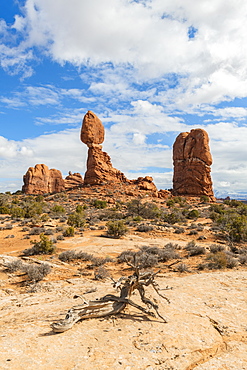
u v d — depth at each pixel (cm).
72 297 961
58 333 573
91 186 9369
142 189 9400
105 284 1205
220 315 704
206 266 1744
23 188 10738
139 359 470
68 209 6306
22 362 445
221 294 888
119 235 3147
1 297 1074
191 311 727
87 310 650
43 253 2162
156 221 4575
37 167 10681
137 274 704
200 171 9444
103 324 626
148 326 618
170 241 2814
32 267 1491
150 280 715
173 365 455
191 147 9706
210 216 5381
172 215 4825
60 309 774
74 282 1338
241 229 3006
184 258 2050
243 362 478
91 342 532
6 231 3434
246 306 775
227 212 5322
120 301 702
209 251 2284
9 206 6369
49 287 1255
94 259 1897
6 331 594
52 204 7088
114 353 487
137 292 918
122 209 6412
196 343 539
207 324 642
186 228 3909
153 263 1777
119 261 1914
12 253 2252
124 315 689
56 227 3634
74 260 1959
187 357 484
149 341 540
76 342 530
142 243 2670
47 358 463
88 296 922
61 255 1962
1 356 463
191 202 8456
